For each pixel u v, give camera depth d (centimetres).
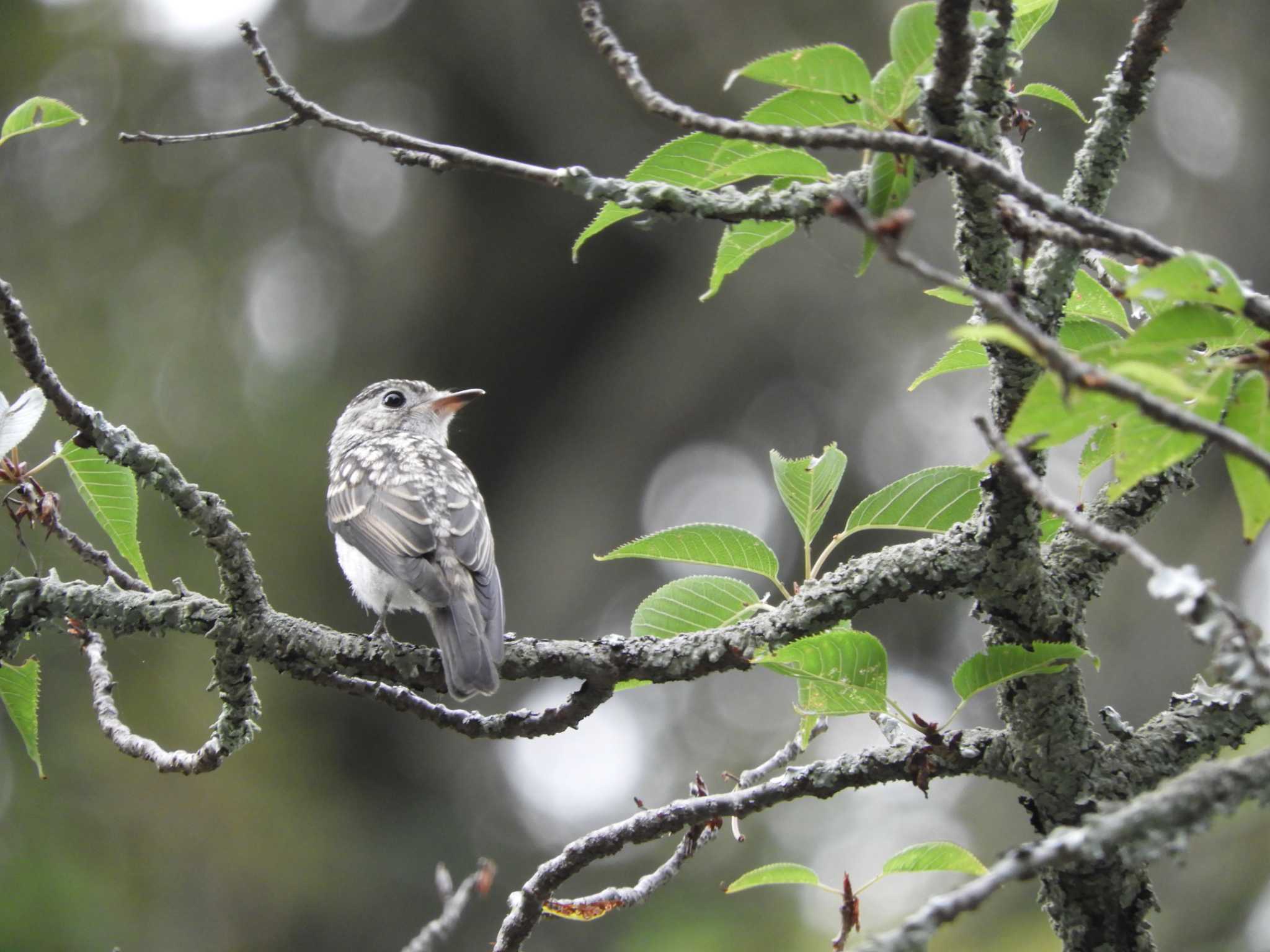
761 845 1484
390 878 1709
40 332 1670
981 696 1530
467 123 1942
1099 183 444
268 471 1705
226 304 1778
